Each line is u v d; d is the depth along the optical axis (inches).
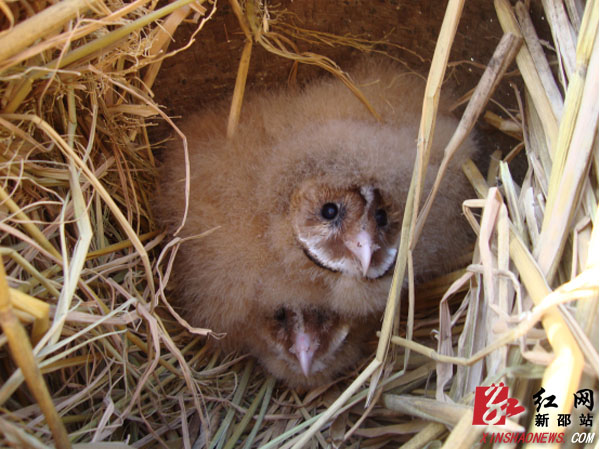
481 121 15.2
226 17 14.8
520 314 8.2
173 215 14.0
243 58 13.2
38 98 10.3
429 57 15.8
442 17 15.1
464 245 14.4
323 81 15.3
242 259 13.5
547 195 9.7
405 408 10.3
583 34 9.4
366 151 13.0
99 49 10.0
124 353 10.7
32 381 7.4
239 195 13.6
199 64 15.4
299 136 13.7
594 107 9.0
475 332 9.9
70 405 9.8
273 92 15.4
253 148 13.9
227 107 15.3
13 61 8.3
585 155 9.0
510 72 13.1
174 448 11.5
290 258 13.3
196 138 14.6
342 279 13.2
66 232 11.1
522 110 12.2
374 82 14.6
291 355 13.5
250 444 12.1
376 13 15.4
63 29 9.3
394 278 11.1
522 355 8.0
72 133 11.1
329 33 15.6
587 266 8.1
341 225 12.9
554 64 11.6
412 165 13.3
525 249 9.2
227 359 14.3
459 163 13.8
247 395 13.5
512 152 12.9
